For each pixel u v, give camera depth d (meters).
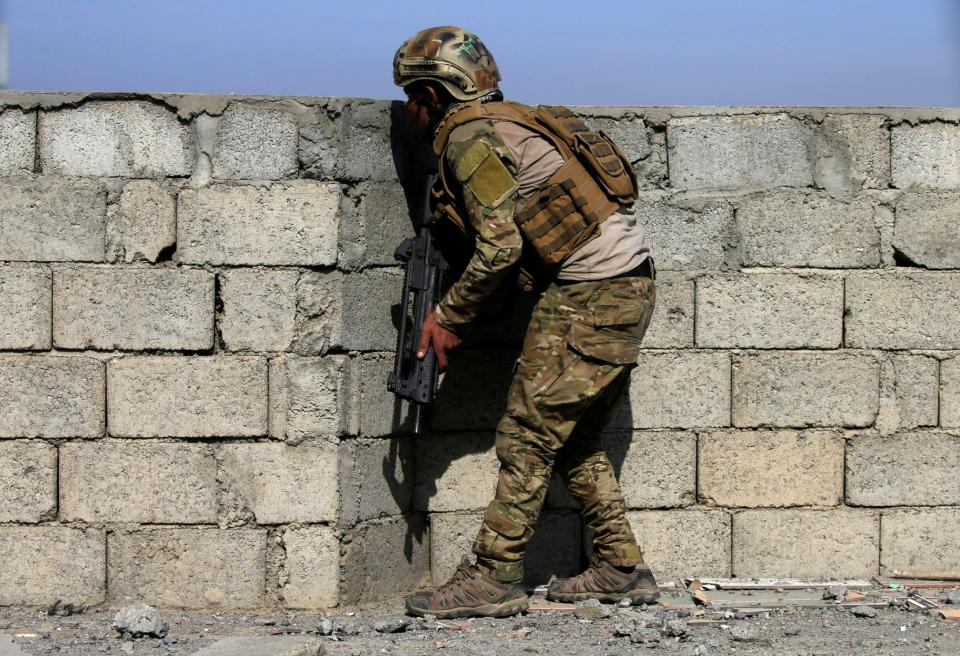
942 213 5.51
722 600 5.16
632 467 5.48
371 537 5.18
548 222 4.71
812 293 5.50
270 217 5.00
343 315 5.03
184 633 4.67
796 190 5.50
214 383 5.02
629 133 5.47
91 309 5.02
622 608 5.00
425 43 4.89
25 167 5.03
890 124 5.51
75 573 5.06
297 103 5.00
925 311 5.52
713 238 5.49
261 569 5.04
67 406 5.04
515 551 4.84
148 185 5.02
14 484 5.05
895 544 5.53
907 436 5.52
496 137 4.69
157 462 5.04
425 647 4.39
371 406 5.18
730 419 5.50
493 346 5.44
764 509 5.51
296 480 5.02
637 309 4.74
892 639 4.54
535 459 4.78
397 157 5.27
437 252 4.98
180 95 5.00
